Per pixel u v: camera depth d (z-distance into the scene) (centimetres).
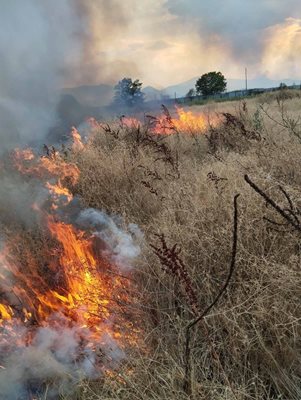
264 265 242
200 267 273
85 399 208
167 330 235
